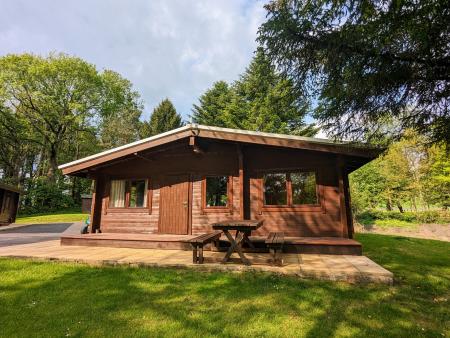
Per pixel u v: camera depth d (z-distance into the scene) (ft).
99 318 9.34
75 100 78.79
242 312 9.82
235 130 21.15
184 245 20.53
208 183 25.44
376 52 11.99
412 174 54.49
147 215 26.48
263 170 23.80
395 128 15.87
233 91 78.38
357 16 11.58
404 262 18.51
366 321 9.26
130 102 97.19
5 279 13.41
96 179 27.99
